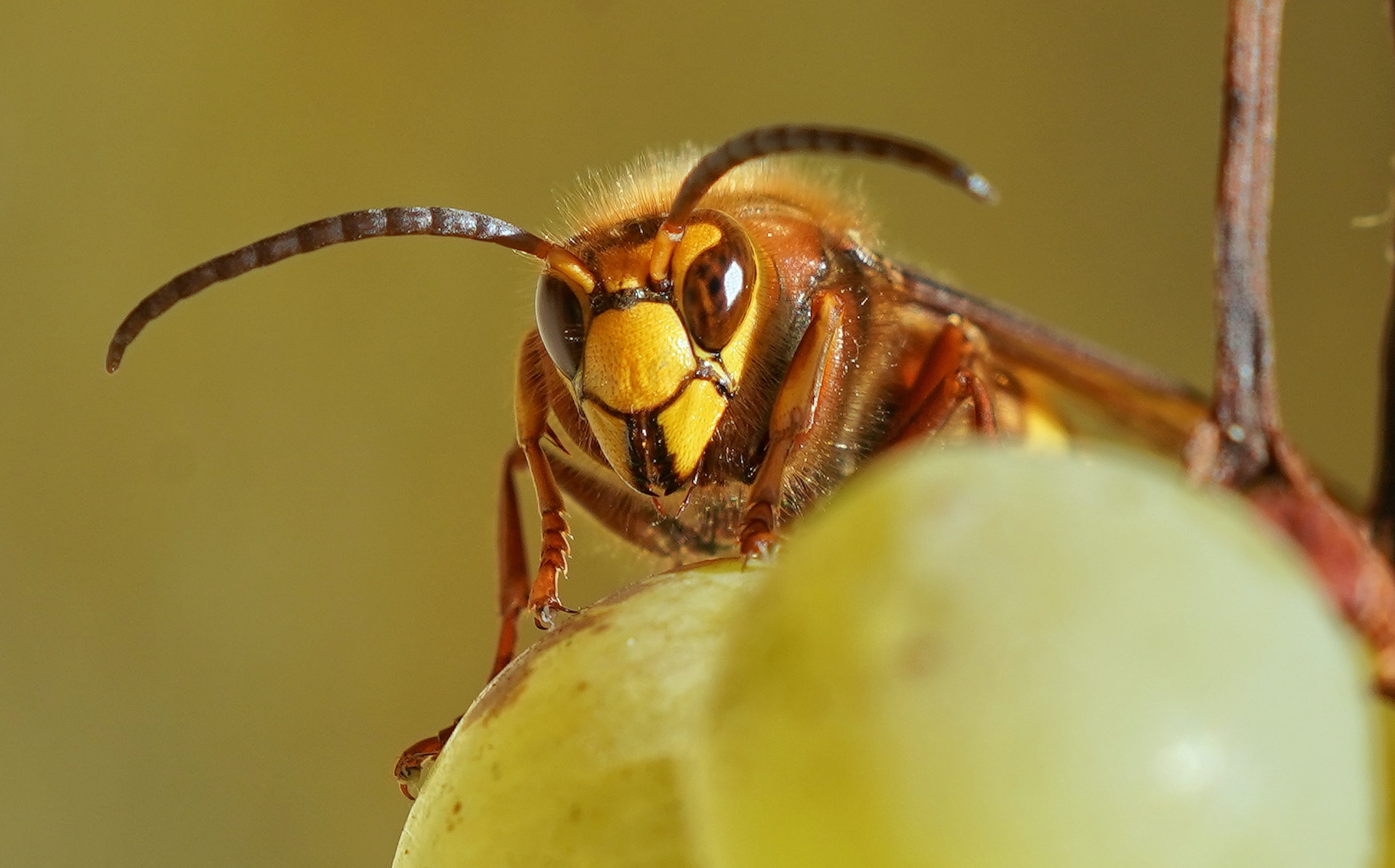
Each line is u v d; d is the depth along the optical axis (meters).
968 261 0.22
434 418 0.23
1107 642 0.07
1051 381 0.13
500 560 0.12
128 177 0.23
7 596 0.22
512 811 0.10
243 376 0.23
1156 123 0.22
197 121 0.23
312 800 0.21
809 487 0.12
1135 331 0.22
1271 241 0.22
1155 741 0.07
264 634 0.22
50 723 0.22
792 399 0.12
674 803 0.10
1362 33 0.22
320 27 0.23
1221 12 0.22
